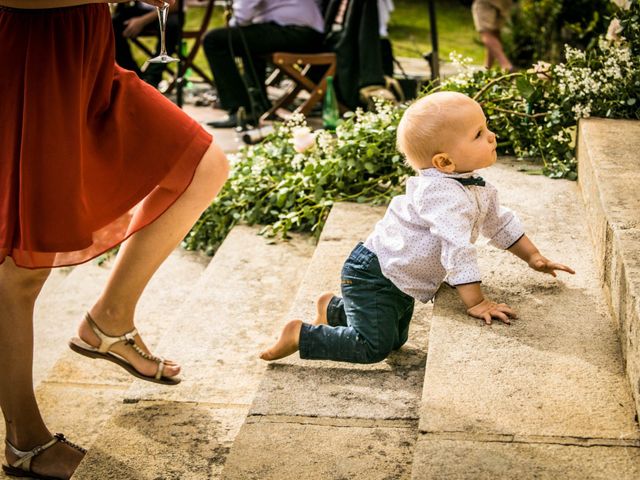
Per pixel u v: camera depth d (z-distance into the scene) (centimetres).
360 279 262
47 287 464
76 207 246
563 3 800
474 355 232
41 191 242
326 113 657
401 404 246
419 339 283
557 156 384
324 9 688
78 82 238
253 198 441
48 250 248
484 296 264
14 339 265
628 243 235
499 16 793
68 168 242
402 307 264
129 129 255
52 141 238
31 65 232
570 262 284
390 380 259
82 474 251
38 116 236
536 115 397
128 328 280
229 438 267
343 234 372
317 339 263
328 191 420
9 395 271
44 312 414
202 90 846
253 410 246
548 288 268
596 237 286
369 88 654
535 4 863
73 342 278
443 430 203
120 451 262
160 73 758
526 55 892
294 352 273
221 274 384
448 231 248
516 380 221
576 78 389
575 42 771
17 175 243
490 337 240
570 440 198
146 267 270
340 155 426
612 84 377
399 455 223
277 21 660
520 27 888
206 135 264
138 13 759
